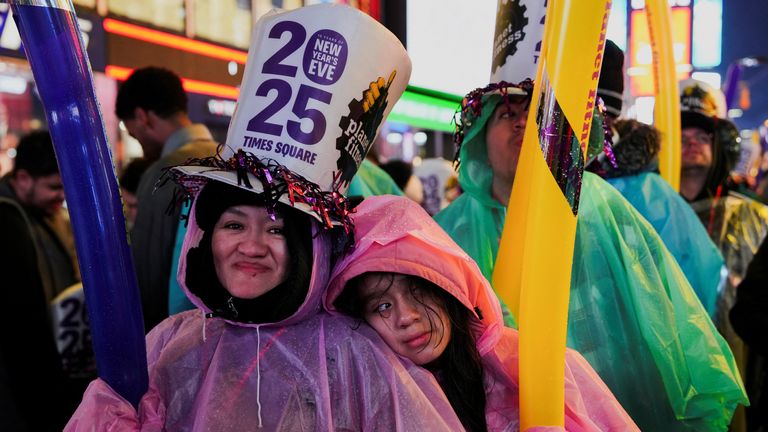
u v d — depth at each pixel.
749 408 2.31
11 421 1.80
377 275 1.10
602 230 1.51
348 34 1.06
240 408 0.99
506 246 1.25
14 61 2.94
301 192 0.99
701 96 2.74
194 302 1.09
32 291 1.84
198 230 1.10
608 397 1.17
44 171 2.12
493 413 1.17
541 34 1.49
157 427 0.99
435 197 4.31
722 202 2.67
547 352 1.01
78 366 2.14
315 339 1.06
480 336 1.17
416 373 1.06
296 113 1.04
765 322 1.77
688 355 1.44
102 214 0.97
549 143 1.00
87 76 0.96
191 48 3.40
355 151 1.09
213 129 3.62
